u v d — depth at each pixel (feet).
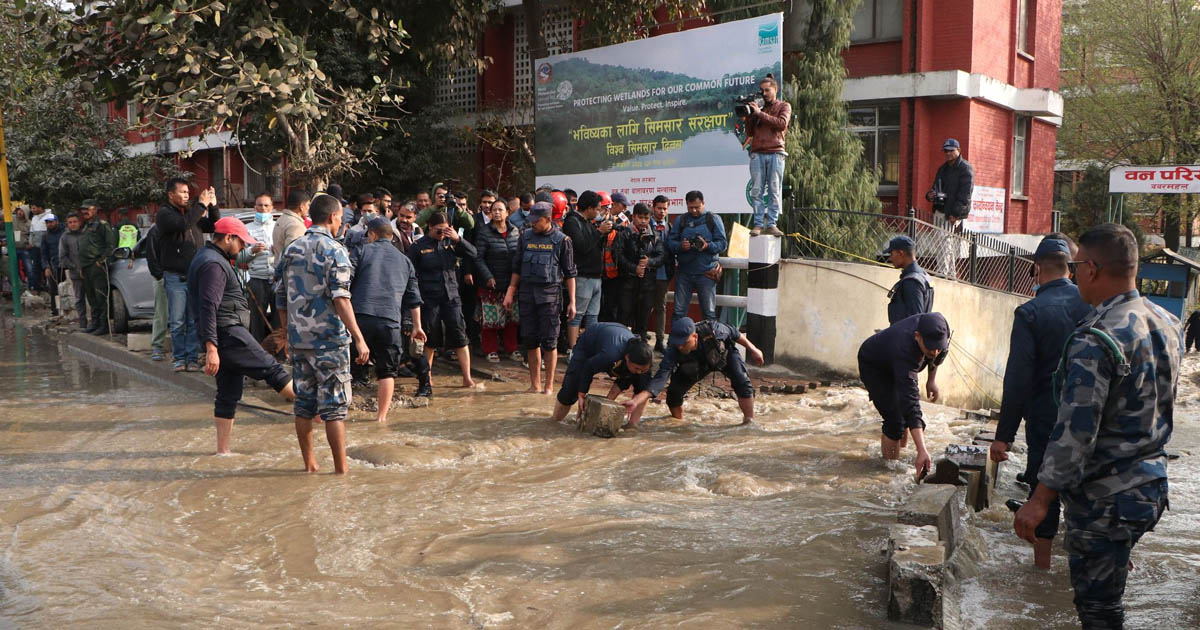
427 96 63.16
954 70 50.37
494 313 34.04
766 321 34.94
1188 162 89.56
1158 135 90.74
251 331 32.96
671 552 14.89
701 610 12.49
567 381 25.13
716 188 38.01
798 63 49.06
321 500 18.08
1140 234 96.63
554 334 29.84
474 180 63.87
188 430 24.52
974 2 51.31
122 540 15.71
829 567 14.17
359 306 24.90
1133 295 10.61
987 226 55.62
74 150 69.97
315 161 39.27
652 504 18.02
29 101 69.97
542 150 45.37
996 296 41.83
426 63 50.19
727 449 22.54
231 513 17.31
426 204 35.45
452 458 21.74
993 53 54.13
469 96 64.75
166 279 32.37
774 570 14.02
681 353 24.70
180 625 11.95
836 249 35.47
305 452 20.38
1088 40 93.15
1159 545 16.05
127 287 40.68
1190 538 16.56
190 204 32.81
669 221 40.06
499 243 33.83
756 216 35.19
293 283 19.93
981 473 18.28
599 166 42.65
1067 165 103.60
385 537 15.84
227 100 33.32
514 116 59.47
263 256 32.73
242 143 61.98
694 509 17.61
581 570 14.07
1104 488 10.43
